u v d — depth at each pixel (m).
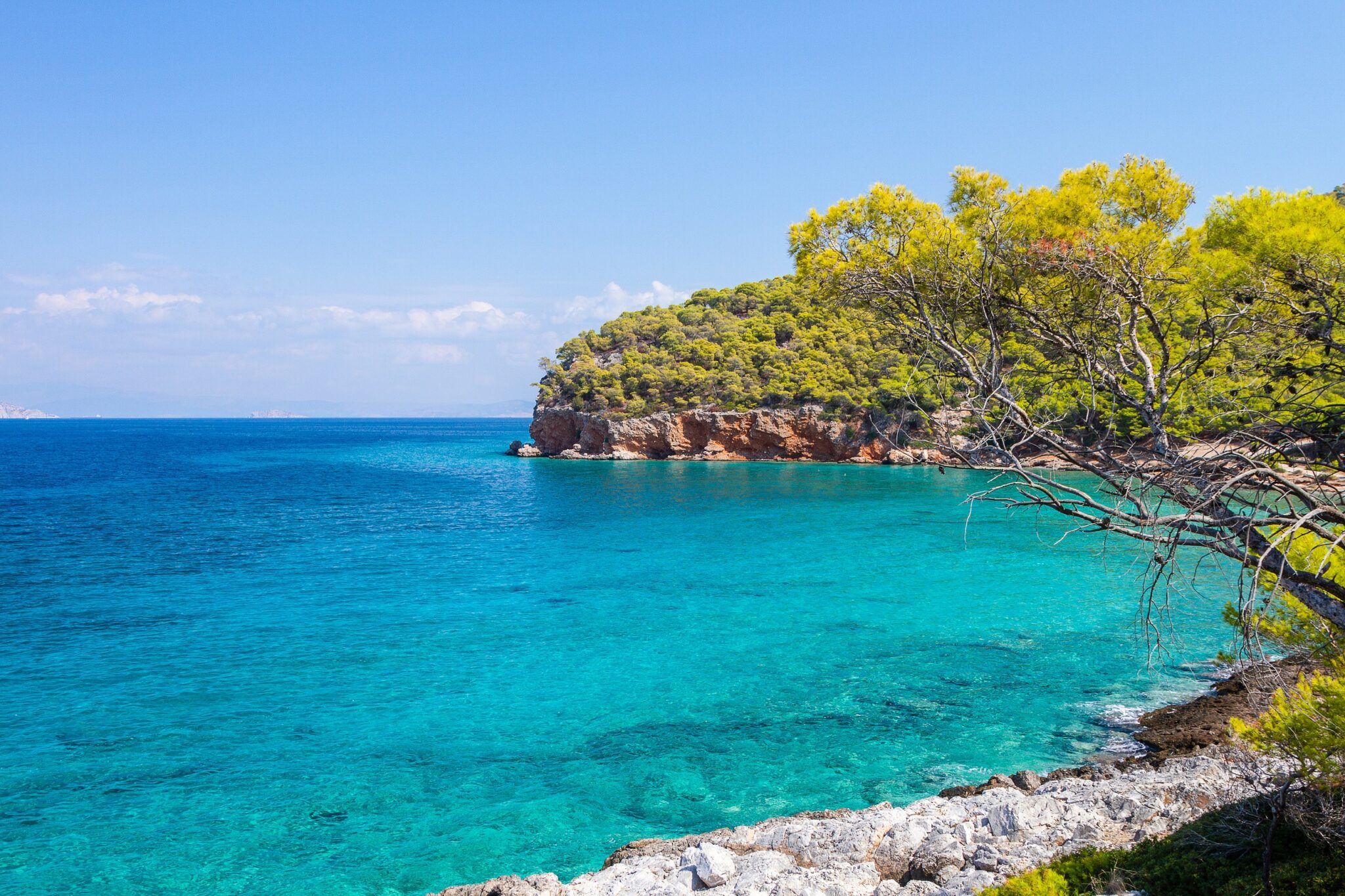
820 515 55.28
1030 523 49.88
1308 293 7.62
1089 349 9.30
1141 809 10.88
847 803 14.66
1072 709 18.89
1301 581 7.25
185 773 16.06
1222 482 6.38
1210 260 8.20
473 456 139.88
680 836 13.58
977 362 8.93
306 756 16.83
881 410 92.06
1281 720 7.52
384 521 54.94
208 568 37.62
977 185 10.20
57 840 13.56
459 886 11.07
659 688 20.86
